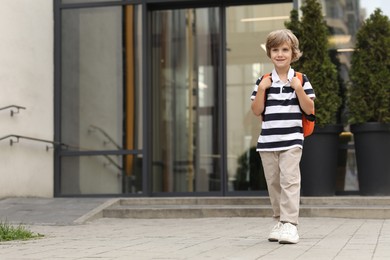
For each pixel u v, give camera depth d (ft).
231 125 34.09
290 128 16.62
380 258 13.60
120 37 34.73
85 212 27.07
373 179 28.84
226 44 34.45
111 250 15.78
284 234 16.39
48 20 34.55
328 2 32.45
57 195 34.40
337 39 32.19
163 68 35.29
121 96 34.55
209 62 34.73
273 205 17.48
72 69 35.09
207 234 19.95
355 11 32.14
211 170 34.32
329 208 25.55
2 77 30.94
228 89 34.30
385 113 28.63
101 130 34.63
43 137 33.76
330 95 29.30
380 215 25.02
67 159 34.65
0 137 30.63
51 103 34.53
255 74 34.01
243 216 26.71
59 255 14.93
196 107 34.76
